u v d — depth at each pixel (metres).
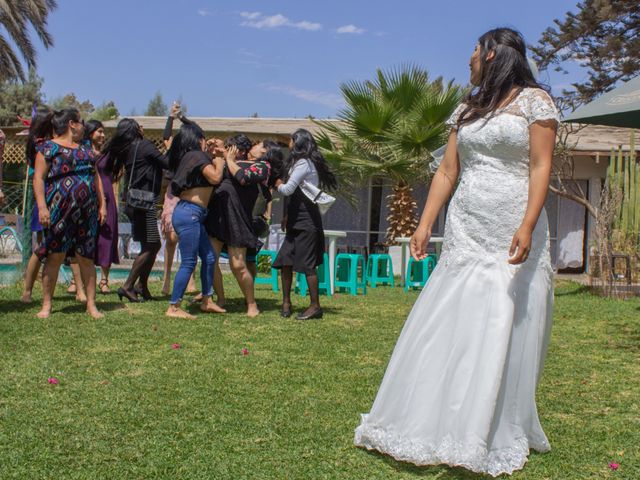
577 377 4.92
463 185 3.20
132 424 3.48
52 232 6.27
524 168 3.13
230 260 7.08
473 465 2.80
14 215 15.58
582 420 3.85
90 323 6.16
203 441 3.28
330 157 13.77
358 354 5.37
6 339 5.32
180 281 6.74
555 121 3.04
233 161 6.95
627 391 4.54
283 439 3.34
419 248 3.33
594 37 24.62
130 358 4.92
